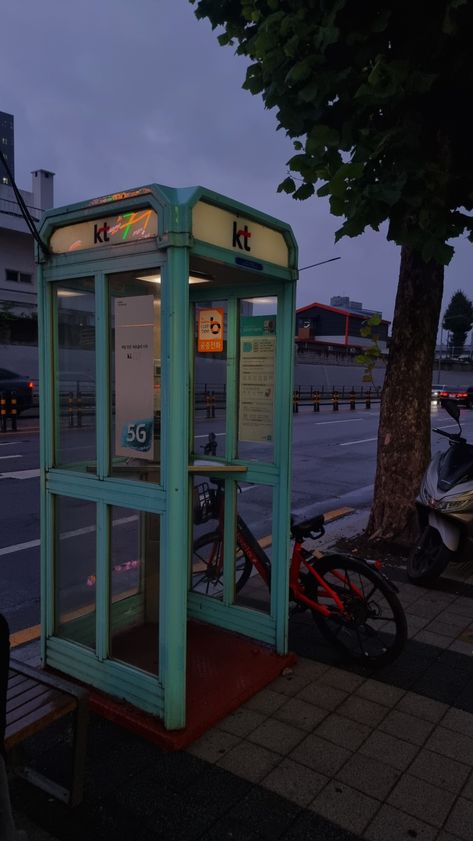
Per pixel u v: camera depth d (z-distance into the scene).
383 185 3.36
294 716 2.95
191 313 3.84
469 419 23.72
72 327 3.09
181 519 2.60
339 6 3.42
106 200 2.72
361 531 6.33
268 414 3.52
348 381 42.59
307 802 2.37
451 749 2.72
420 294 5.50
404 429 5.64
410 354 5.58
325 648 3.72
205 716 2.84
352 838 2.20
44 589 3.27
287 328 3.32
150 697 2.79
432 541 4.89
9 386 17.52
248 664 3.38
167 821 2.26
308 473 10.72
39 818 2.28
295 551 3.65
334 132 3.60
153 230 2.57
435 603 4.48
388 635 3.91
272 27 3.84
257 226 2.99
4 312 23.42
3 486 8.56
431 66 3.83
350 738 2.78
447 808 2.35
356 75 3.74
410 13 3.71
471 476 4.68
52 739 2.77
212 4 4.62
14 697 2.26
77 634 3.32
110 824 2.25
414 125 3.58
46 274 3.06
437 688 3.25
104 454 2.89
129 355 2.87
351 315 50.16
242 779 2.49
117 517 5.06
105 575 2.96
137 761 2.59
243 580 4.02
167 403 2.56
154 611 3.61
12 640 3.92
